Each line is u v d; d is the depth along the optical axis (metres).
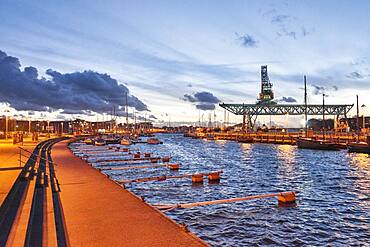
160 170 37.00
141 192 24.12
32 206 11.83
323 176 34.28
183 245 8.44
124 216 11.23
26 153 32.56
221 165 45.75
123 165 40.25
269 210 18.80
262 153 68.69
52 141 71.81
